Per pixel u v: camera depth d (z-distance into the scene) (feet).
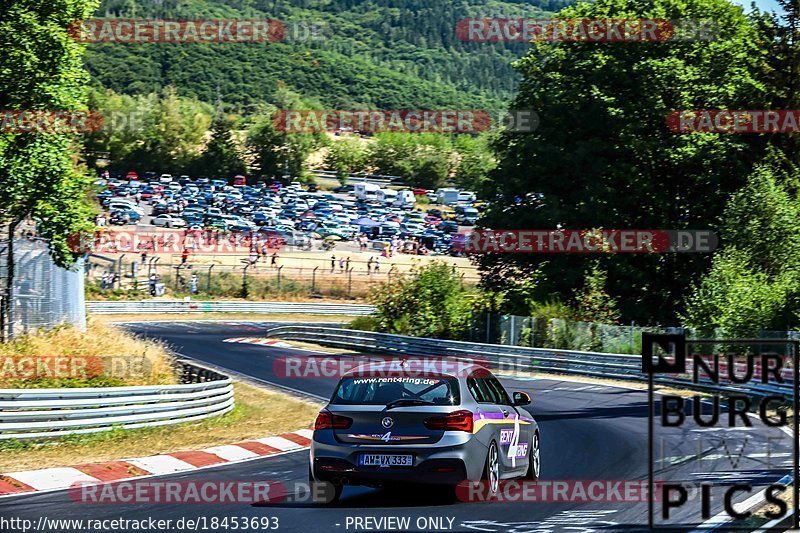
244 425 167.22
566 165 373.40
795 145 394.73
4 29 181.27
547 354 280.10
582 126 375.66
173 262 617.62
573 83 380.58
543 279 359.46
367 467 82.74
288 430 160.25
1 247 202.28
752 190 327.06
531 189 379.14
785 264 313.94
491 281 384.88
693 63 384.27
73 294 215.10
